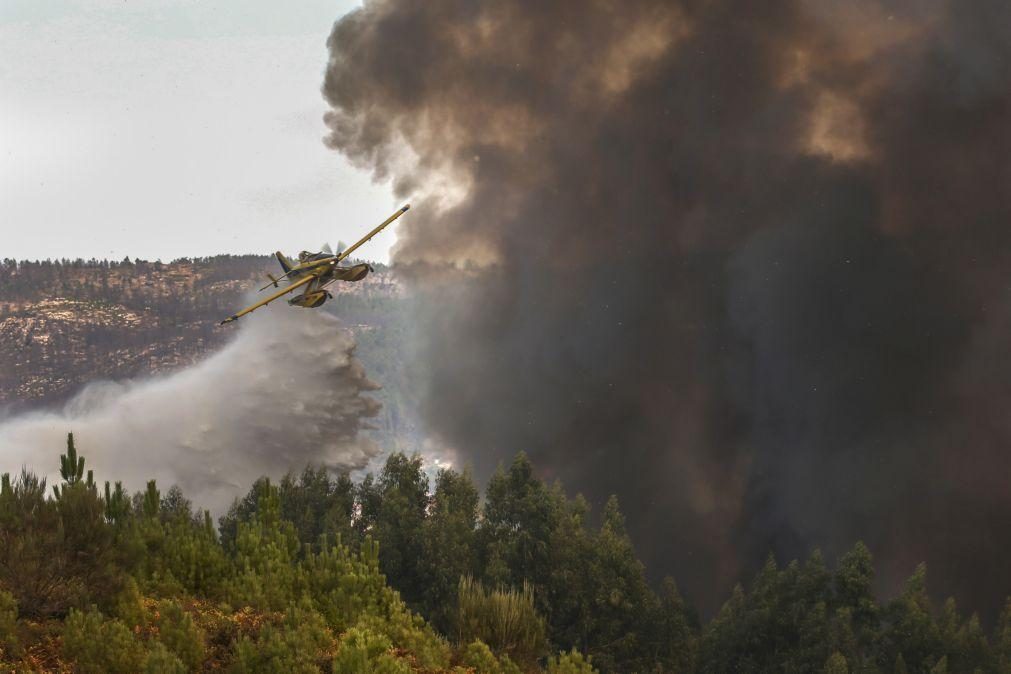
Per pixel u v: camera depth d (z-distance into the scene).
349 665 13.76
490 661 16.66
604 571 46.84
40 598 13.63
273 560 18.17
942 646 47.88
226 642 14.54
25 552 13.62
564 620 46.12
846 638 46.25
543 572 47.06
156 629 14.23
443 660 16.30
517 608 18.41
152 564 16.72
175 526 18.19
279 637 14.25
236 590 16.81
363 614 16.80
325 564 18.44
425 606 43.62
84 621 13.07
